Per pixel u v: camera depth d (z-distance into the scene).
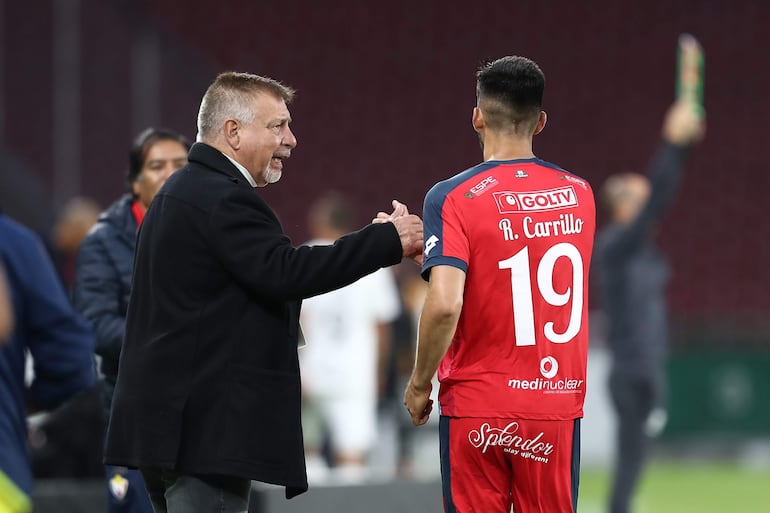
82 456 23.23
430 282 13.52
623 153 69.38
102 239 17.86
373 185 69.38
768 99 69.56
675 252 65.56
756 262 65.56
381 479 21.20
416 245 13.69
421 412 14.30
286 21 72.81
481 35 72.81
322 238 32.31
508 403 13.65
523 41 72.44
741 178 67.50
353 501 20.78
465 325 13.83
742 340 55.38
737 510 36.28
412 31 72.88
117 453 13.43
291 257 13.20
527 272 13.69
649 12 72.25
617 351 29.28
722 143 68.56
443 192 13.76
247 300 13.51
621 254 28.64
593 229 14.24
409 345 37.50
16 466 12.05
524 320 13.67
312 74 71.88
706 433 54.78
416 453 38.28
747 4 71.69
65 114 48.94
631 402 29.23
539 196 13.84
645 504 37.75
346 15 73.06
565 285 13.84
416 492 21.59
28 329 12.48
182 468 13.21
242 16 72.62
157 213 13.72
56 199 48.03
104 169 48.97
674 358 55.19
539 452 13.79
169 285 13.45
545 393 13.75
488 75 14.18
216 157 13.88
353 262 13.34
